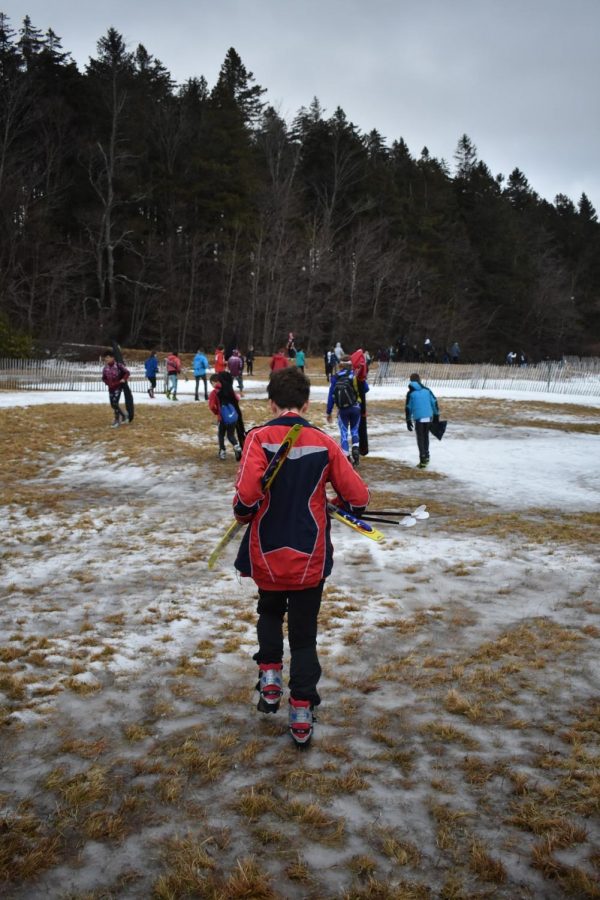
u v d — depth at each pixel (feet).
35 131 182.29
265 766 9.89
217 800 9.09
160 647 14.26
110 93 183.32
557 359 262.06
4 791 9.23
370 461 40.50
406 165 262.06
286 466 10.41
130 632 15.14
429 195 250.16
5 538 23.71
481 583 18.61
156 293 188.44
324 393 88.17
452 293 233.14
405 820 8.68
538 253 297.33
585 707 11.63
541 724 11.05
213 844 8.23
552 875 7.68
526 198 341.41
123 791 9.25
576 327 277.44
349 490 10.59
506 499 31.27
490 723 11.10
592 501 31.22
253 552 10.55
